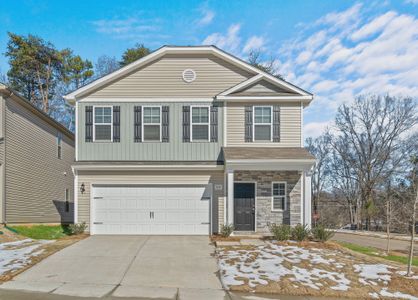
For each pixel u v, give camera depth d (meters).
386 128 34.28
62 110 36.66
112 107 16.09
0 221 15.73
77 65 36.84
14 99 17.00
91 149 15.91
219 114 16.17
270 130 16.14
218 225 15.62
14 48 34.47
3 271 9.26
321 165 43.69
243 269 9.77
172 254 11.50
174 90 16.23
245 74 16.41
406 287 8.75
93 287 8.21
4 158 16.08
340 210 42.41
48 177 21.27
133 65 16.05
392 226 19.36
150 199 15.70
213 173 15.80
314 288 8.49
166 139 16.03
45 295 7.55
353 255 11.85
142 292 7.94
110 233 15.51
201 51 16.31
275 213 15.74
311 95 16.05
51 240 14.28
